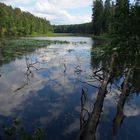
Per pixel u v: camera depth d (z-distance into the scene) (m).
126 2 11.58
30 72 20.77
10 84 16.75
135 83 15.25
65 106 12.34
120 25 11.91
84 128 8.09
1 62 26.20
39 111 11.61
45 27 134.38
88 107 11.93
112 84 16.25
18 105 12.45
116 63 13.59
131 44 12.12
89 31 116.31
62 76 19.52
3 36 75.75
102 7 83.25
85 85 16.61
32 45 47.94
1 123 10.16
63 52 37.41
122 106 11.52
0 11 77.62
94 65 24.88
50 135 9.17
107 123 9.95
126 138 8.82
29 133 9.27
